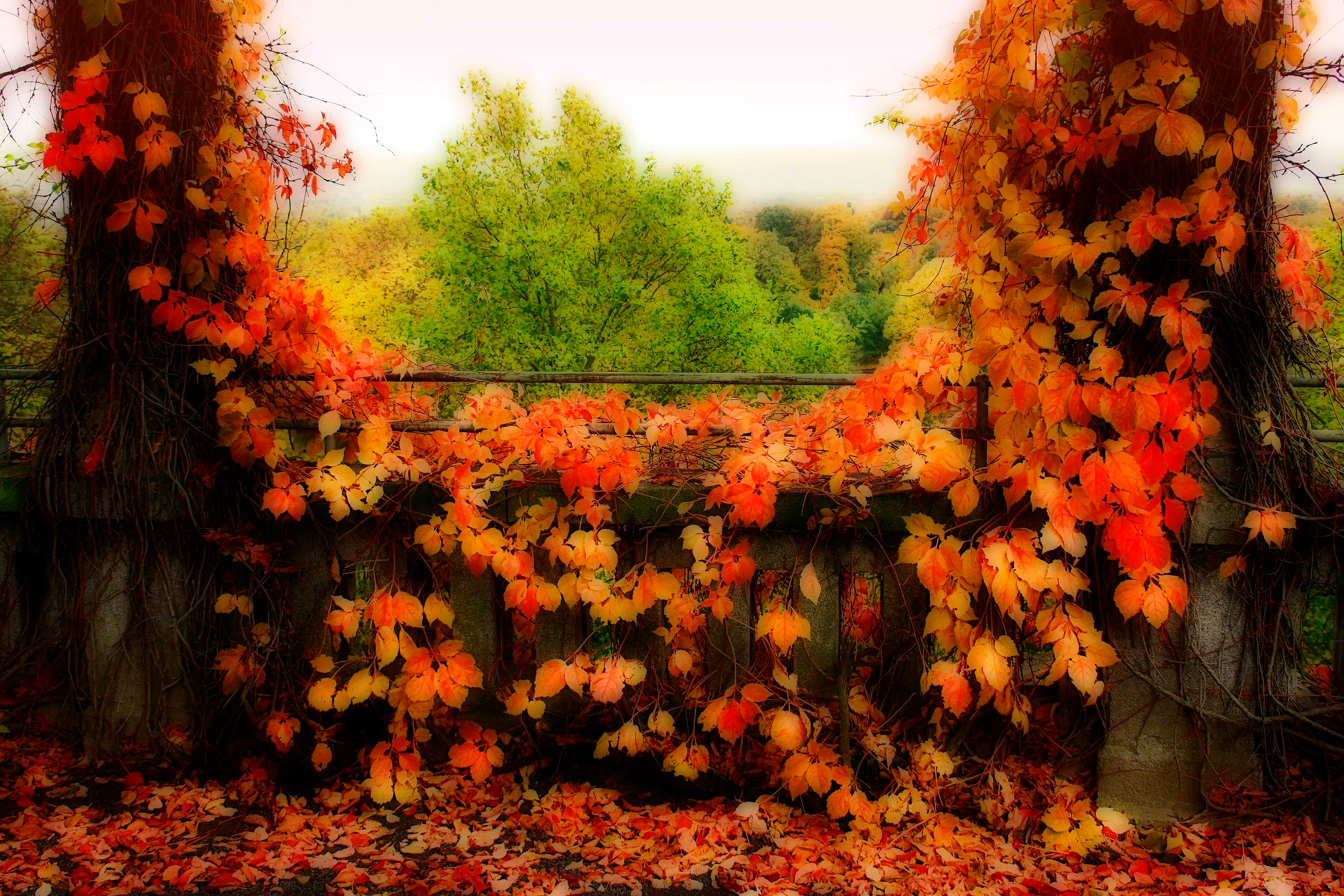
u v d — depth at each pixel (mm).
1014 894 2352
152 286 2736
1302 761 2641
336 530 3064
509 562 2803
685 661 2801
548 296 11469
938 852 2537
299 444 3365
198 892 2400
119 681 2990
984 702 2588
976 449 2668
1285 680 2617
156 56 2730
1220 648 2564
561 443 2783
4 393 3250
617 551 3010
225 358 2941
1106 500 2387
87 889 2369
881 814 2662
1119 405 2359
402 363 3115
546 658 3043
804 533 2879
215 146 2846
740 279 12531
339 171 3299
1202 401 2352
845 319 17906
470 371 3041
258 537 3016
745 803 2793
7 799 2805
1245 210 2424
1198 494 2336
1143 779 2619
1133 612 2381
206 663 2979
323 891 2420
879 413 2754
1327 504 2574
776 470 2678
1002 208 2504
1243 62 2324
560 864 2551
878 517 2803
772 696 2787
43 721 3160
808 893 2391
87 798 2838
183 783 2928
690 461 3016
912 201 3061
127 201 2705
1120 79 2287
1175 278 2432
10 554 3184
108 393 2867
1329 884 2334
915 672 2912
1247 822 2562
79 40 2723
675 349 11531
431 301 12789
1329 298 2605
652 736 2992
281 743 2906
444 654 2875
